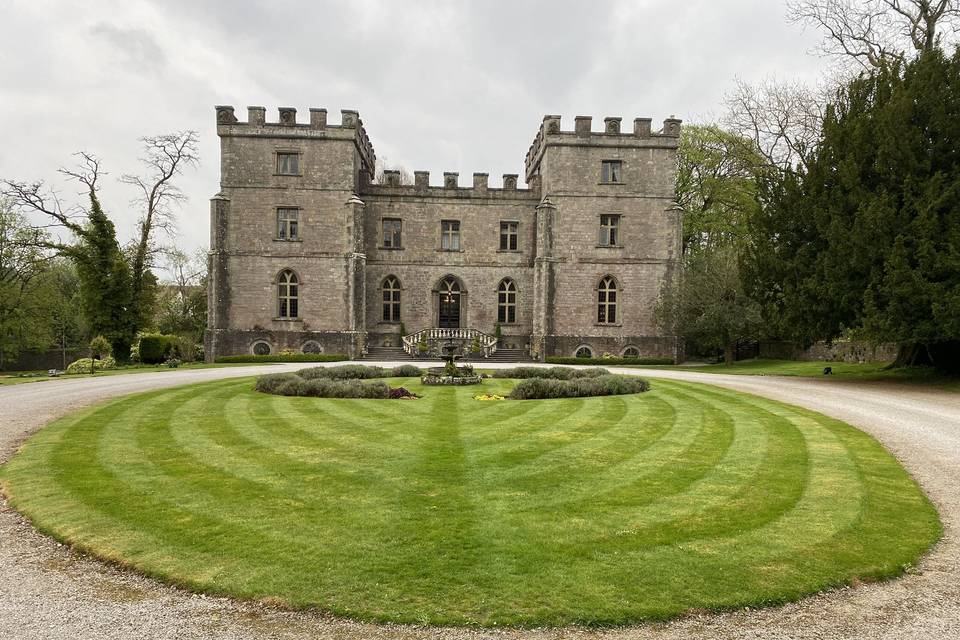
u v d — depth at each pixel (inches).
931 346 821.9
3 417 479.2
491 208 1470.2
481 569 200.8
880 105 785.6
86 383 748.6
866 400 614.9
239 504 263.1
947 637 167.3
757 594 187.8
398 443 382.9
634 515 253.0
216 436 404.8
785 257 861.2
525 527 237.8
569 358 1321.4
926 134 747.4
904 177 730.2
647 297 1409.9
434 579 193.8
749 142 1368.1
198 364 1216.8
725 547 221.6
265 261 1364.4
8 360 1565.0
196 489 284.4
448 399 597.3
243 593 185.5
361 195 1445.6
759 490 290.8
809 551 219.9
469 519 245.6
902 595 192.1
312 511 254.2
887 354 1058.7
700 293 1202.6
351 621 171.6
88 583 195.2
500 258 1466.5
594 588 189.3
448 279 1466.5
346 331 1353.3
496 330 1456.7
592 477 309.1
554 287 1398.9
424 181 1460.4
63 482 295.7
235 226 1358.3
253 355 1293.1
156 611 177.3
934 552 225.6
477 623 170.2
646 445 386.0
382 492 280.2
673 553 215.6
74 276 1993.1
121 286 1299.2
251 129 1358.3
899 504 275.4
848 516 256.1
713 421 478.0
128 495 275.6
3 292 1414.9
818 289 765.3
